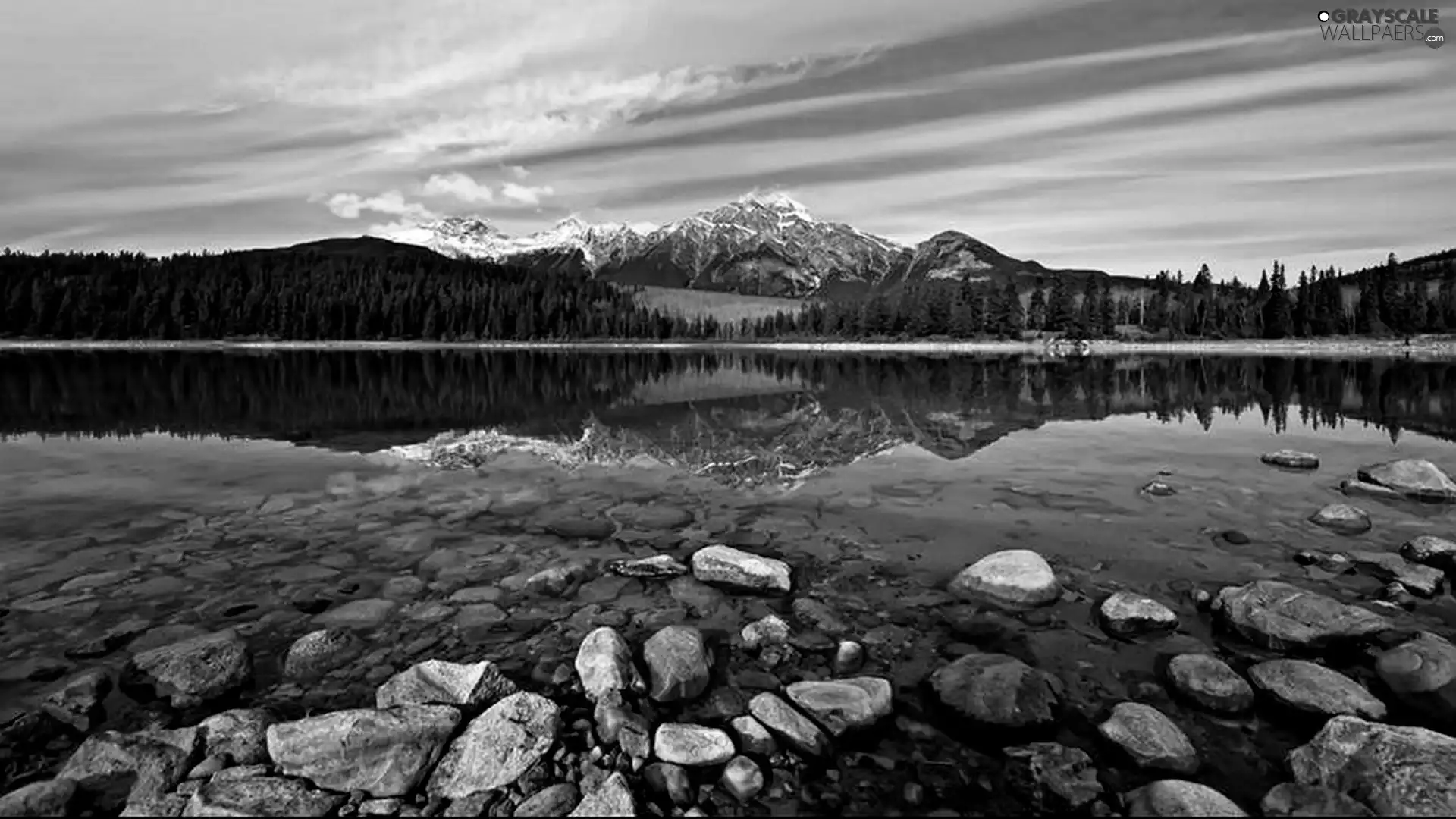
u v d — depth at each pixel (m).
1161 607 7.66
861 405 30.06
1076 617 7.88
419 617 7.88
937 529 11.05
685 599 8.41
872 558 9.80
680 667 6.38
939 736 5.78
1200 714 6.01
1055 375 49.00
